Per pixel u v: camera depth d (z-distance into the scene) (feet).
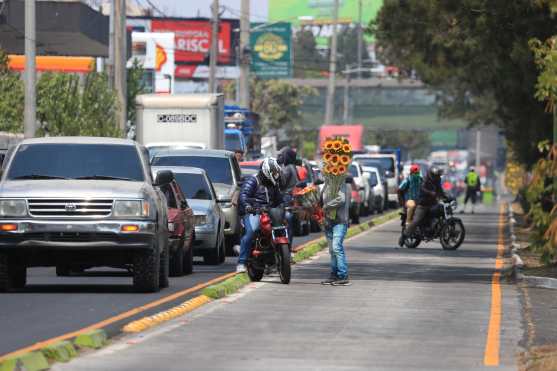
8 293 152.87
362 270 202.59
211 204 212.02
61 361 96.63
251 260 173.88
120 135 357.41
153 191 155.74
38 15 436.35
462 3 252.62
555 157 179.93
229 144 392.68
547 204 215.51
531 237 185.88
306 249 233.96
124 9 354.54
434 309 141.18
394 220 430.20
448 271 203.82
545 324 128.26
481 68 326.85
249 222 173.17
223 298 150.71
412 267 212.23
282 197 172.86
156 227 152.35
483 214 524.11
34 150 158.40
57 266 167.32
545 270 189.88
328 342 111.34
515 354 104.99
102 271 194.70
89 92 370.94
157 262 153.58
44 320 124.47
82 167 157.28
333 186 171.63
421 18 314.55
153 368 94.53
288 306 141.79
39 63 480.23
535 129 346.33
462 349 107.96
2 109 352.28
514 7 239.91
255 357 101.30
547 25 240.94
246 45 496.64
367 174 452.76
